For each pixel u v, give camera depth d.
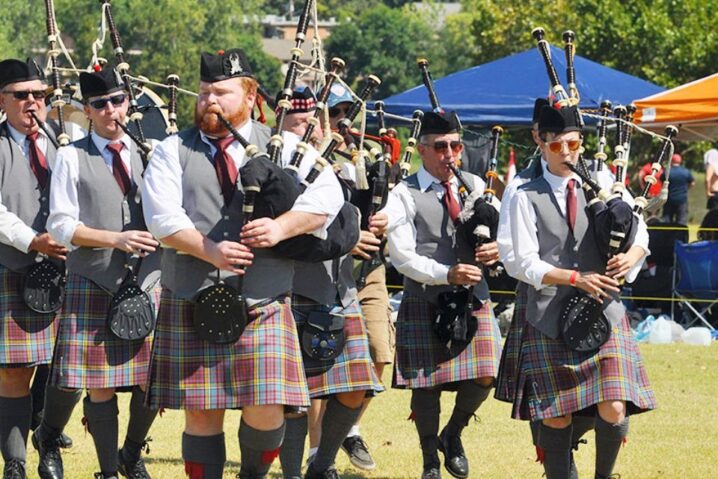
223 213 8.12
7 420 10.52
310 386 9.91
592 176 10.32
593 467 11.84
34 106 10.89
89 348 10.06
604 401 9.27
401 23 117.25
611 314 9.35
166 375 8.15
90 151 10.24
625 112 10.83
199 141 8.23
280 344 8.09
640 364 9.63
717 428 13.49
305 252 8.11
